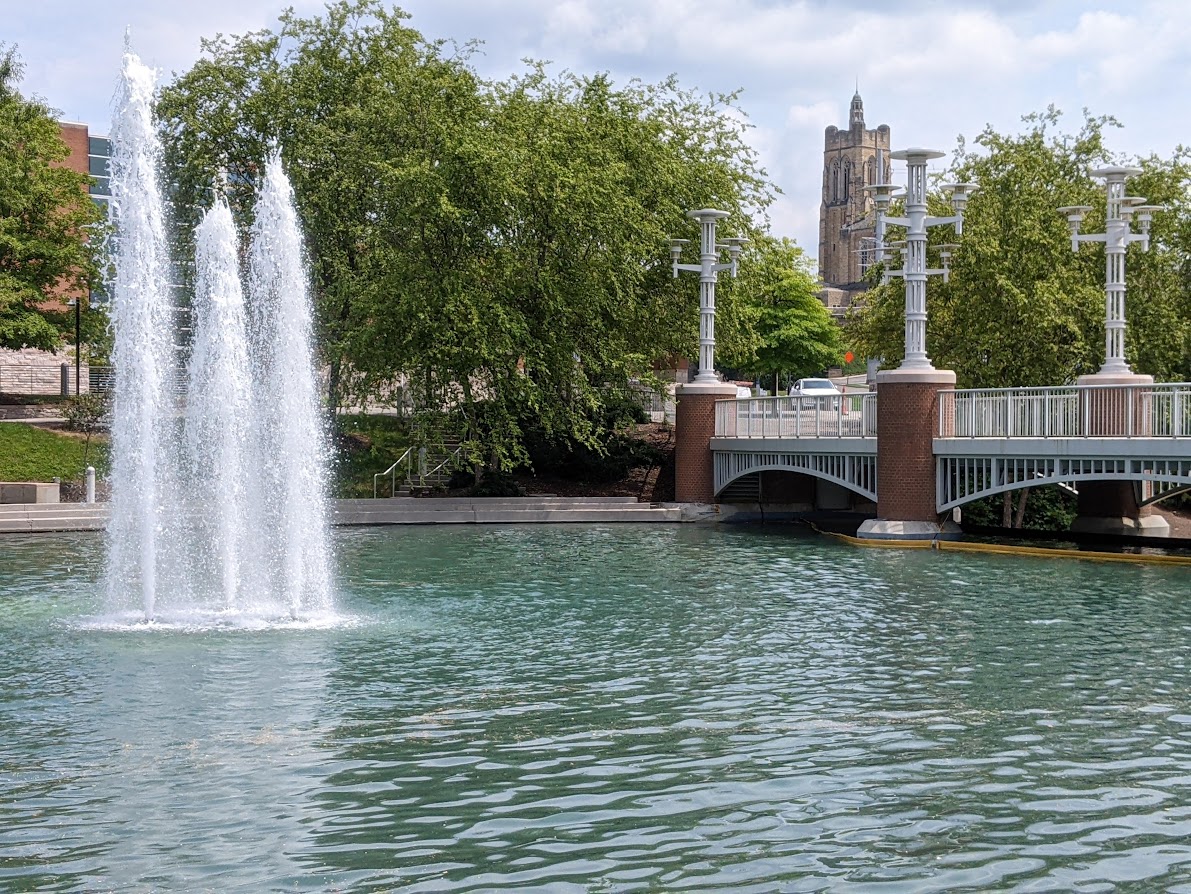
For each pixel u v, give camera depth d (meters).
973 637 19.86
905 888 9.84
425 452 43.50
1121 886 9.91
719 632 20.30
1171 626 20.75
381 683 16.67
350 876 10.04
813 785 12.36
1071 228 36.62
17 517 37.03
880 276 48.03
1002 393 31.86
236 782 12.41
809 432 38.25
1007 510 39.53
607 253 42.16
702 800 11.88
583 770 12.82
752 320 53.22
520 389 41.12
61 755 13.33
